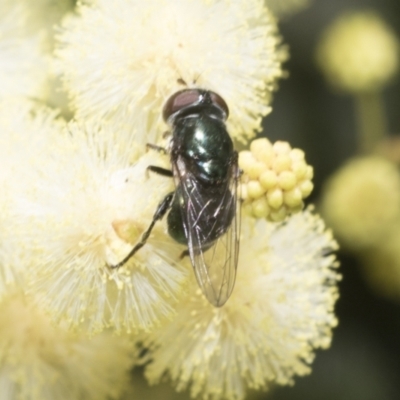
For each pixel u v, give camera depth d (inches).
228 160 3.3
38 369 3.5
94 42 3.4
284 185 3.3
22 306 3.5
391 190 3.9
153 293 3.3
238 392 3.5
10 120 3.4
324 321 3.5
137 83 3.4
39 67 3.6
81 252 3.3
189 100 3.4
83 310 3.3
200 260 3.3
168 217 3.3
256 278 3.4
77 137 3.3
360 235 3.9
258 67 3.4
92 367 3.5
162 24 3.4
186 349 3.4
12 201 3.3
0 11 3.6
